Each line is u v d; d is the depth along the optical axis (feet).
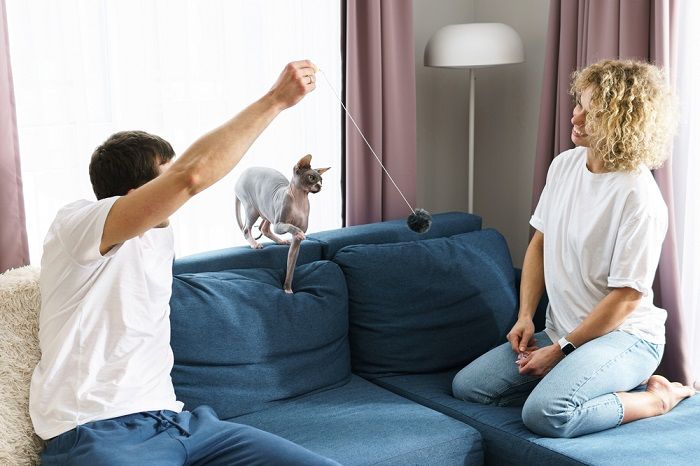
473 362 8.02
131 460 5.46
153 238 6.15
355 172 9.95
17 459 5.89
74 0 7.96
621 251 7.23
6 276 6.75
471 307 8.69
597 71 7.48
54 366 5.78
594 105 7.32
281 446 5.86
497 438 7.00
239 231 9.53
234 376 7.30
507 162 11.73
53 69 7.98
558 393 6.85
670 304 9.09
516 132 11.53
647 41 9.00
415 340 8.42
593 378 6.97
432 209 11.93
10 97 7.32
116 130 8.49
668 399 7.34
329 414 7.24
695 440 6.61
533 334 8.04
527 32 11.14
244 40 9.21
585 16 9.49
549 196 8.13
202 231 9.30
